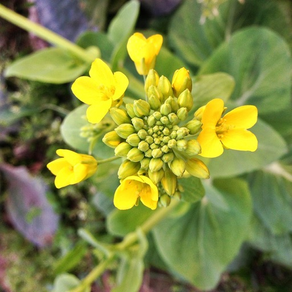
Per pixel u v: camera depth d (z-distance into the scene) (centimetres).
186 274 12
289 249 14
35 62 11
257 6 14
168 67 11
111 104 7
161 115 7
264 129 11
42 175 15
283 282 15
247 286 15
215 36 14
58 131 14
